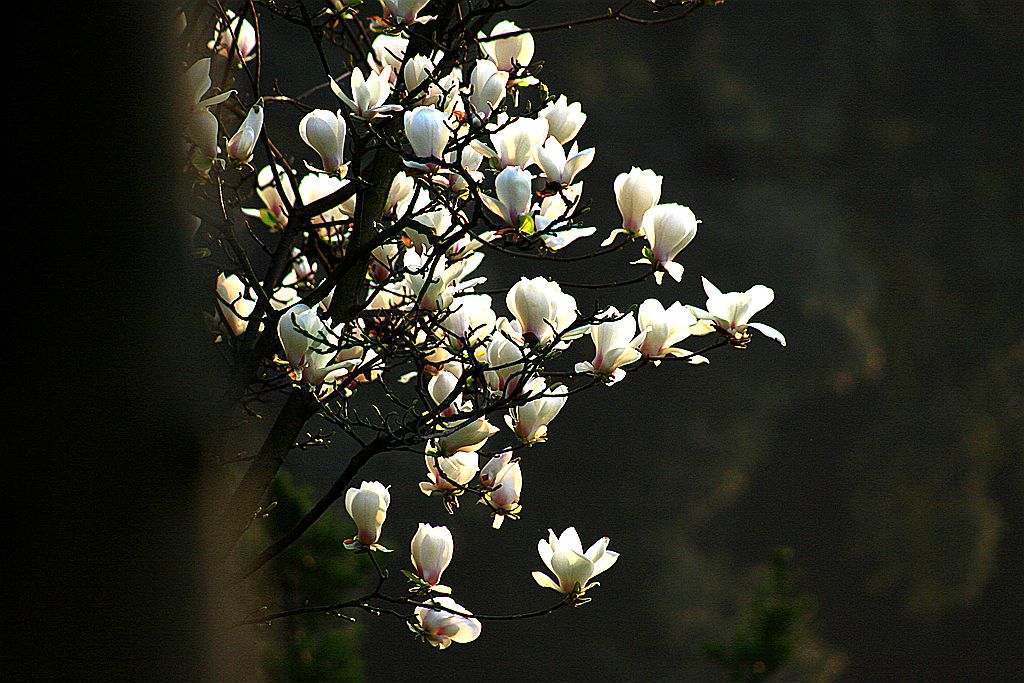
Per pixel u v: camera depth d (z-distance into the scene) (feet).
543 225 31.91
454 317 32.40
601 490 172.35
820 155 209.05
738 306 31.91
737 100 198.80
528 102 32.07
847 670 228.84
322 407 31.91
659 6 32.27
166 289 30.40
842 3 221.05
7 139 30.17
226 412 32.17
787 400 190.49
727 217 193.16
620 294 157.58
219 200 31.91
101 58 30.27
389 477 130.11
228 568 32.04
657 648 172.04
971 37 239.30
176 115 30.50
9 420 30.12
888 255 230.27
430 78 32.04
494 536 157.89
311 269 33.32
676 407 178.40
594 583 32.32
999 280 236.02
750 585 193.16
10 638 30.01
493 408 31.83
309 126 32.07
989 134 238.27
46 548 30.09
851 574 226.58
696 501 178.29
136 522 30.25
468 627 32.32
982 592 246.68
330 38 33.22
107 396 30.22
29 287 30.17
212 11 32.68
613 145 188.96
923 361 233.76
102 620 30.14
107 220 30.27
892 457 226.17
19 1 30.19
